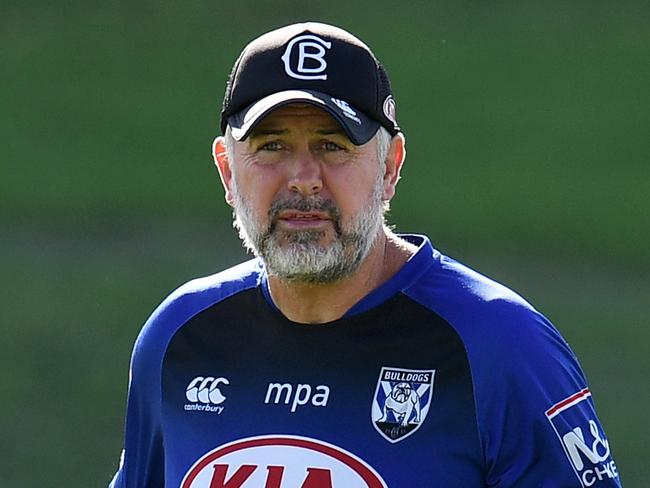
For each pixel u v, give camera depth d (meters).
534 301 45.97
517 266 52.62
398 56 68.75
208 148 63.69
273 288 11.14
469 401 10.48
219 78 68.56
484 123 64.19
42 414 33.75
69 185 60.03
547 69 67.62
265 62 10.76
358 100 10.62
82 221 56.62
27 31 71.56
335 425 10.73
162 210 57.94
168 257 50.44
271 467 10.75
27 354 38.69
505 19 71.44
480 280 11.10
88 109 66.25
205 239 53.72
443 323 10.77
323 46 10.78
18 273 47.38
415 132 63.69
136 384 11.87
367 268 10.98
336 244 10.48
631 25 70.62
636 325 42.19
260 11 73.12
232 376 11.26
